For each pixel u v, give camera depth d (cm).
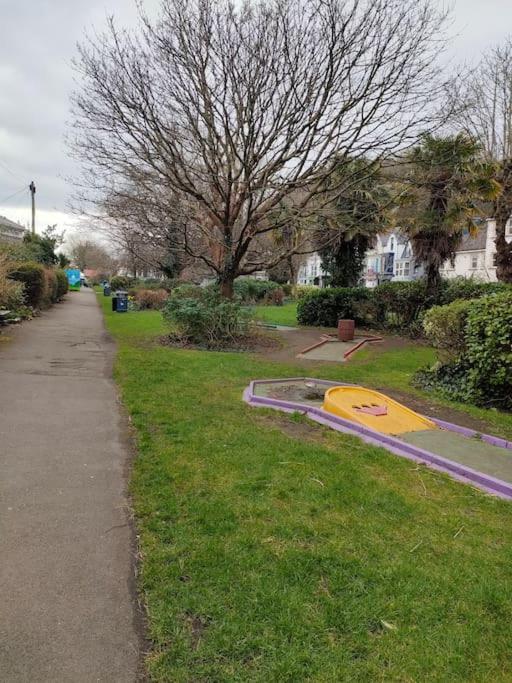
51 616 224
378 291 1678
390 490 367
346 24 1005
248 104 1083
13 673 192
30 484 360
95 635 213
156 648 206
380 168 1179
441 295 1513
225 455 424
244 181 1174
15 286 1355
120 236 1412
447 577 258
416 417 577
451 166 1263
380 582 251
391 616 227
